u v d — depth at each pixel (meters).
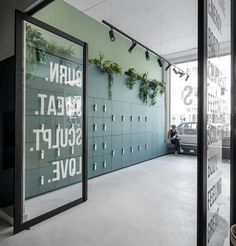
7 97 2.91
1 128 3.01
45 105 3.35
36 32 3.21
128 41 6.42
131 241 2.23
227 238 1.91
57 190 3.68
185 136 8.23
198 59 1.31
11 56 2.84
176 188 4.02
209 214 1.52
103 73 5.04
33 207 2.99
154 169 5.65
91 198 3.46
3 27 3.01
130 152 6.03
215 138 1.67
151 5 4.62
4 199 2.88
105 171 5.09
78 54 4.32
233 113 1.82
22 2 2.71
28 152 3.17
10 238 2.27
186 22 5.42
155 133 7.41
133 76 5.96
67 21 4.53
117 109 5.51
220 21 1.77
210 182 1.53
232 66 1.83
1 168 2.94
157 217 2.79
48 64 3.38
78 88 3.78
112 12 4.90
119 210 3.00
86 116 3.34
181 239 2.27
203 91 1.30
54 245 2.15
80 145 3.98
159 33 6.05
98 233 2.38
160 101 7.74
